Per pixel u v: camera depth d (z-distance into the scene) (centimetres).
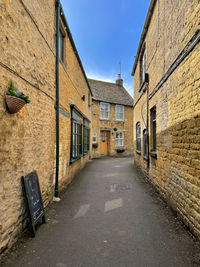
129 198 432
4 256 205
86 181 615
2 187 203
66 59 547
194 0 264
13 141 229
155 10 502
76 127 714
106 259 205
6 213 210
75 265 194
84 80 976
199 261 202
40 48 330
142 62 788
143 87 702
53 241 242
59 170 450
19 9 246
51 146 394
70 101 600
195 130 260
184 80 302
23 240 241
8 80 216
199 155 246
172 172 352
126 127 1686
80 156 774
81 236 256
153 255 212
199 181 244
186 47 291
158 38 471
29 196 258
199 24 252
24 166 261
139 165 813
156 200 417
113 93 1752
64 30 519
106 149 1598
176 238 251
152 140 581
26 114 269
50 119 388
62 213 340
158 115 467
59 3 435
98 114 1509
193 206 257
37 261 200
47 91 369
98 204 390
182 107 309
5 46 211
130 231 271
